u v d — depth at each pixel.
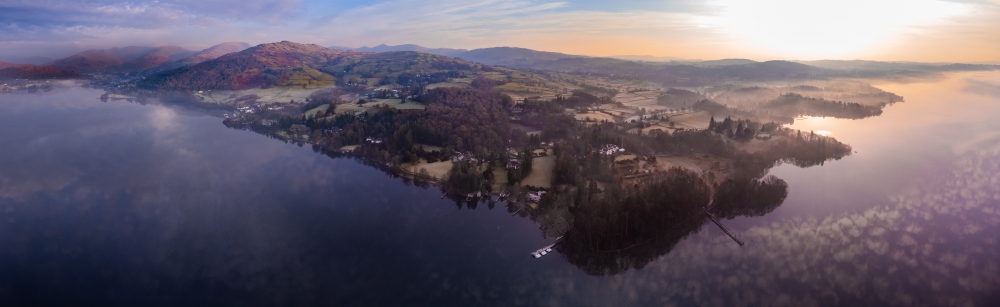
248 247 130.00
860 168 184.00
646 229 125.50
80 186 177.88
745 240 127.06
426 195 168.50
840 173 177.75
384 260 123.19
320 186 179.88
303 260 123.38
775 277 110.38
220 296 108.12
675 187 142.38
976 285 104.69
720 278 111.62
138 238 135.75
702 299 104.69
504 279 114.25
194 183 182.62
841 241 125.25
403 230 140.00
